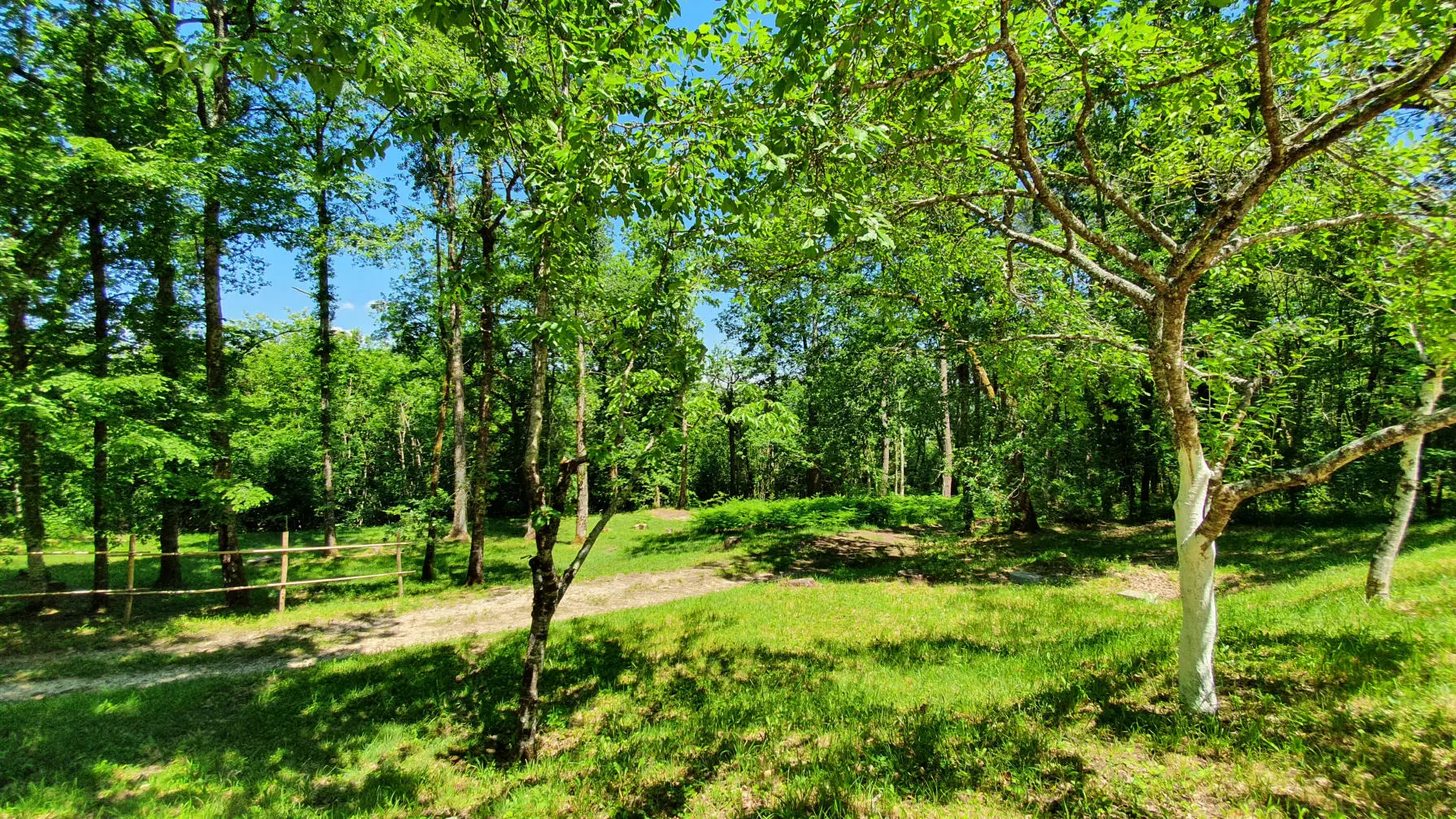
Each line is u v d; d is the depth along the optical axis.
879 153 5.45
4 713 7.16
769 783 4.73
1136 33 4.61
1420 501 18.09
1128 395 6.96
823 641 9.29
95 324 12.11
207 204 12.13
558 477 6.48
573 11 4.41
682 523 29.05
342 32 3.22
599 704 7.38
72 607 12.76
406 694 7.95
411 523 15.76
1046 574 14.51
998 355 7.69
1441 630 5.59
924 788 4.26
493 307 13.89
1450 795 3.37
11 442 10.80
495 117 4.57
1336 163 5.39
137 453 10.39
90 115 11.09
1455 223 4.27
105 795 5.31
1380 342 12.41
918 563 17.12
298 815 4.95
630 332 6.66
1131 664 6.33
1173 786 3.88
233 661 9.84
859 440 22.08
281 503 29.72
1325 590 8.79
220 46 2.96
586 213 4.51
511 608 13.30
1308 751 4.05
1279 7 3.81
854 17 4.04
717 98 4.39
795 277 7.22
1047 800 3.95
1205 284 8.95
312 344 21.84
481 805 5.11
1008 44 3.93
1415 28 3.96
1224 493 4.60
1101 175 6.35
